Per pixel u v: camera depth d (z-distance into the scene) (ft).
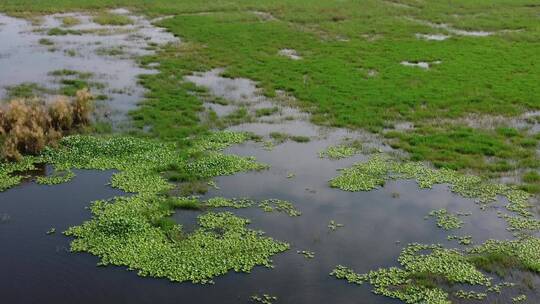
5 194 52.39
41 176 56.08
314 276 42.14
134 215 49.14
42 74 89.04
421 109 78.07
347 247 45.93
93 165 58.39
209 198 52.95
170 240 45.93
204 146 64.03
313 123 72.69
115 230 46.62
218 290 40.16
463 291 40.65
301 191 54.95
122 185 54.44
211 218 49.26
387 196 54.54
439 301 39.47
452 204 53.21
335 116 75.05
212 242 45.73
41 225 47.37
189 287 40.40
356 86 87.30
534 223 50.01
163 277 41.37
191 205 51.06
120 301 38.68
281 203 52.34
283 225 48.85
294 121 73.20
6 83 83.46
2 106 70.79
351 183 56.49
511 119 75.31
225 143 65.16
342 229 48.55
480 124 73.15
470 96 83.41
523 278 42.19
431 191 55.62
